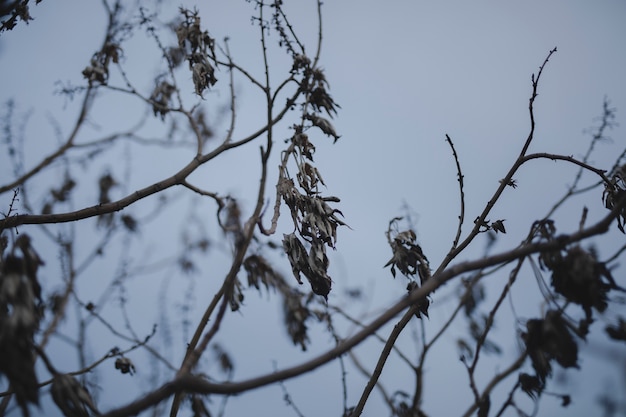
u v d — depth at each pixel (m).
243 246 3.73
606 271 3.02
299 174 4.37
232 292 4.79
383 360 3.67
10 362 2.58
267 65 4.70
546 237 3.15
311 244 4.15
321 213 4.19
